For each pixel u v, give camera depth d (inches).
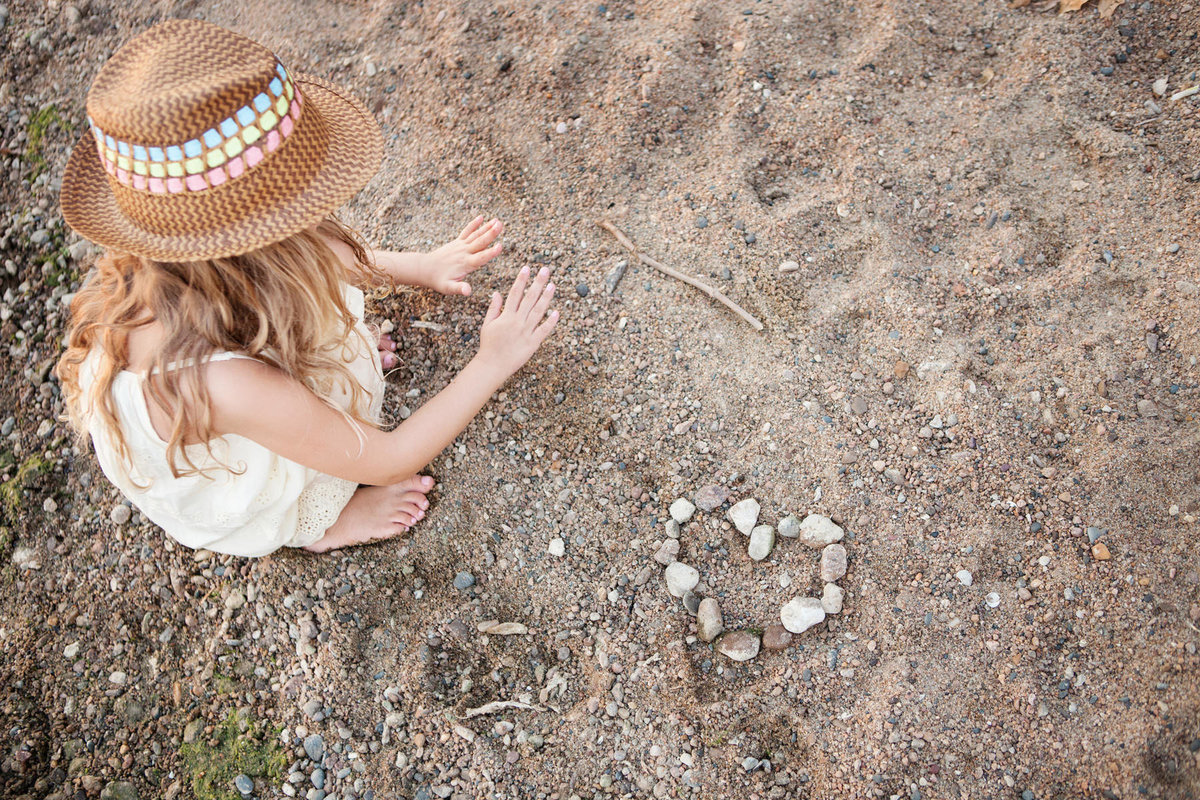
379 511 96.5
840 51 116.1
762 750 87.1
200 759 91.6
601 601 94.2
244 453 80.2
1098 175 103.7
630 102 113.6
